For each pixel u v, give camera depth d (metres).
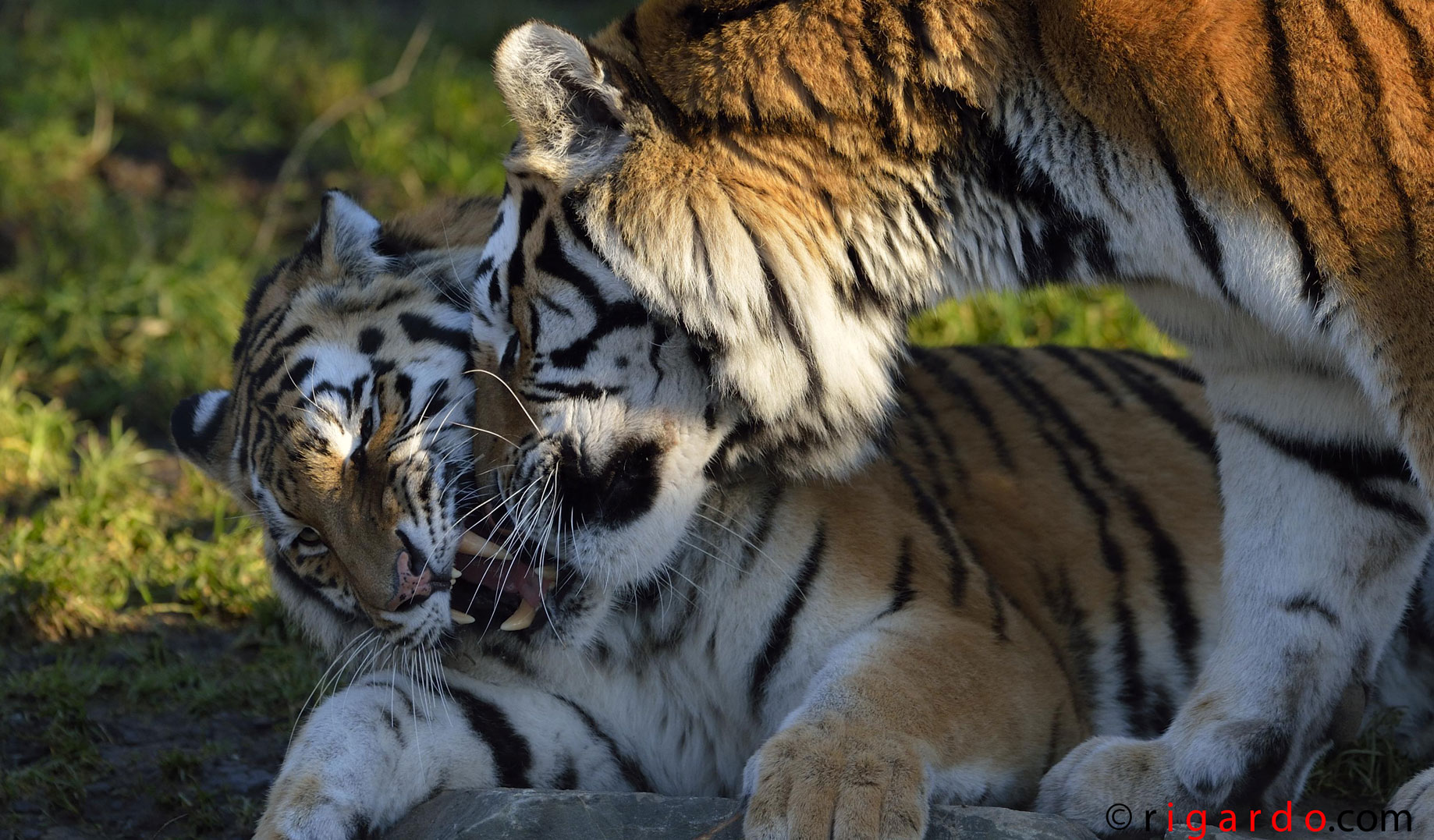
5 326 11.27
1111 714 6.93
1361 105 4.88
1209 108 5.05
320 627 7.00
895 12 5.36
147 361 11.11
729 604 6.19
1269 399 5.92
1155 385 7.74
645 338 5.70
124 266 12.21
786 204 5.46
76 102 15.59
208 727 7.32
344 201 7.12
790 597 6.12
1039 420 7.42
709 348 5.63
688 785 6.50
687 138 5.43
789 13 5.40
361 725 5.77
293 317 6.91
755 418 5.86
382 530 6.41
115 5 18.58
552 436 5.91
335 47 17.45
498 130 14.97
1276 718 5.71
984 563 6.70
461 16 19.31
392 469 6.47
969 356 7.77
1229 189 5.10
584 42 5.47
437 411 6.60
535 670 6.32
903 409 7.09
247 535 9.01
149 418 10.86
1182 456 7.40
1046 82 5.31
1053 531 7.01
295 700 7.43
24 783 6.64
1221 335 5.86
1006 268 5.67
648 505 5.93
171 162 14.82
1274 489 5.99
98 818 6.55
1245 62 5.02
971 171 5.50
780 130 5.39
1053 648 6.61
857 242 5.59
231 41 17.33
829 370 5.78
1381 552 5.89
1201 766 5.53
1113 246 5.48
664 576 6.18
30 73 16.05
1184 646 7.01
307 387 6.63
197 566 8.52
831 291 5.63
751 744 6.41
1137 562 7.05
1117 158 5.28
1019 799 5.85
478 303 6.17
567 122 5.47
